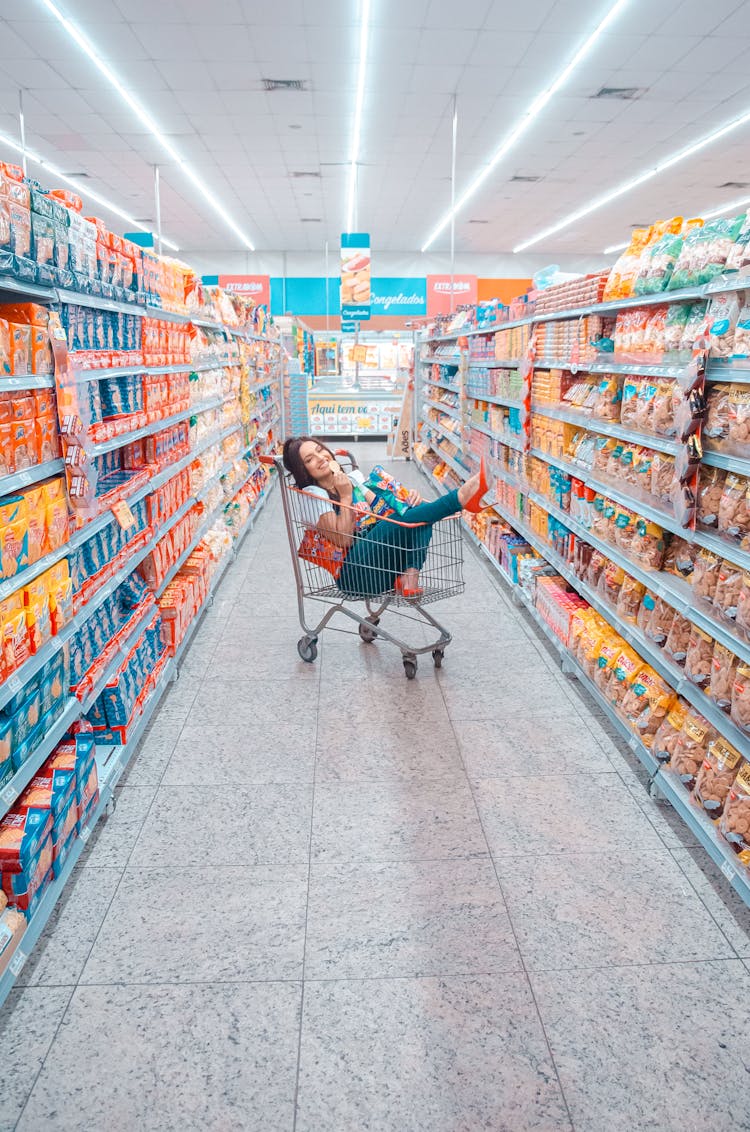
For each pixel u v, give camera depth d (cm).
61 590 233
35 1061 178
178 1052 180
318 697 366
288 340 1472
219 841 259
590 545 371
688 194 1585
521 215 1795
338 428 1469
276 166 1356
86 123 1113
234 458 648
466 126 1137
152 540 351
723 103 1037
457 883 237
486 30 809
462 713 349
